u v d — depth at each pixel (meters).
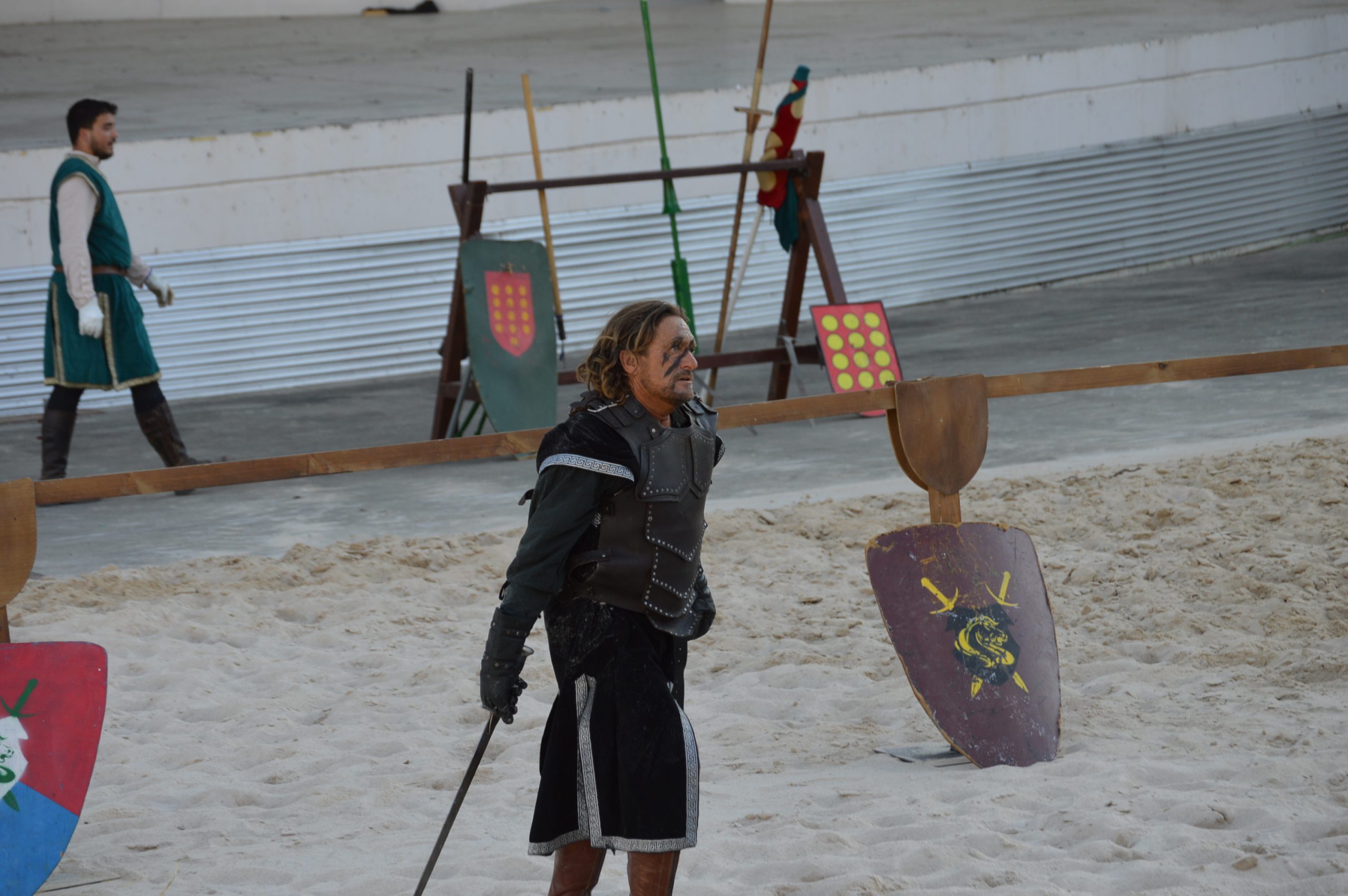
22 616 27.58
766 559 29.81
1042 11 93.69
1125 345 53.47
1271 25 79.19
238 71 81.38
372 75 78.94
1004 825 16.84
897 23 92.44
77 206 36.28
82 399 54.12
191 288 56.19
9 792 16.20
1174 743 19.27
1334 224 83.00
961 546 20.14
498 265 40.59
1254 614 24.44
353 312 59.16
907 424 20.00
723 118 65.62
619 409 13.23
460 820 18.33
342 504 37.47
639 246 64.25
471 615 27.77
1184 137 76.81
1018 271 73.00
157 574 30.38
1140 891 14.80
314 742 21.59
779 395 45.75
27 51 90.06
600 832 12.91
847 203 68.38
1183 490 31.73
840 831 17.00
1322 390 42.06
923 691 19.27
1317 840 15.88
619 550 13.20
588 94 67.25
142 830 18.48
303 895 16.05
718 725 21.48
